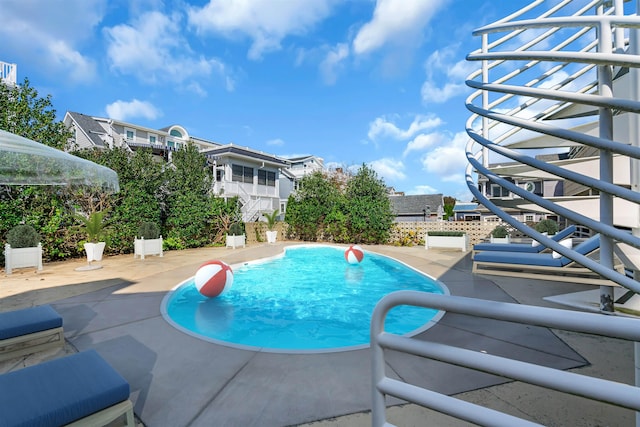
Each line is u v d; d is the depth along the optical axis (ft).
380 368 4.91
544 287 21.54
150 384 9.75
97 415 6.70
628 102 8.20
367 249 46.60
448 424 7.66
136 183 41.91
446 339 12.96
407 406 8.46
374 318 4.94
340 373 10.34
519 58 10.61
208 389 9.45
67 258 36.22
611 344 12.13
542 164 11.04
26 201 32.96
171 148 85.81
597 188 9.51
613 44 14.10
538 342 12.47
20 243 28.02
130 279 25.26
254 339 16.62
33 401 6.27
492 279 24.58
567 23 10.66
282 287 27.94
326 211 58.39
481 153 19.67
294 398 8.93
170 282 24.17
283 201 112.98
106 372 7.50
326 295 25.41
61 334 12.48
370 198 55.93
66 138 39.63
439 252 42.34
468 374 10.06
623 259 14.85
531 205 17.40
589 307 16.22
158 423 7.94
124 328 14.57
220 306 21.98
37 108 37.65
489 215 88.84
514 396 8.81
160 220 46.14
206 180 54.34
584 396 3.33
